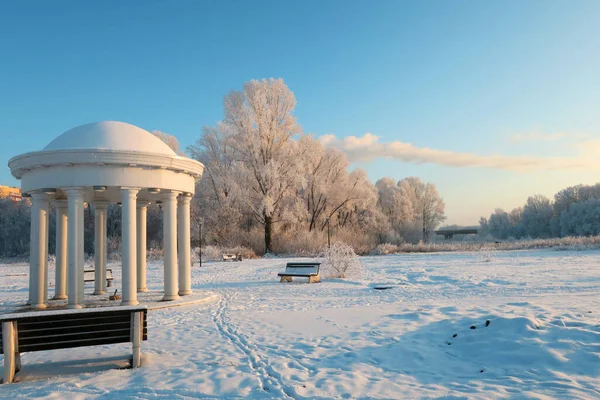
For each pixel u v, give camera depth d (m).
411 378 5.71
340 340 7.96
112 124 12.96
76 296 12.17
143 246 16.39
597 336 6.41
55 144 12.47
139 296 14.76
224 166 50.56
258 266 30.77
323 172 54.22
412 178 82.56
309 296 15.02
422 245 48.78
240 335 8.77
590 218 77.25
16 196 84.88
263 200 45.31
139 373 6.23
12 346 6.06
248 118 46.31
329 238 46.84
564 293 13.38
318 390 5.31
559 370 5.59
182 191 13.79
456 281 18.36
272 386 5.51
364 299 13.91
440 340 7.53
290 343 7.92
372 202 60.25
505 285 16.33
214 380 5.80
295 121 47.97
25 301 14.62
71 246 12.16
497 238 104.19
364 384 5.50
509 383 5.29
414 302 12.62
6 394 5.42
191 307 12.92
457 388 5.24
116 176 12.22
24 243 67.69
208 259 38.47
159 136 54.06
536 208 93.12
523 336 6.72
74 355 7.44
